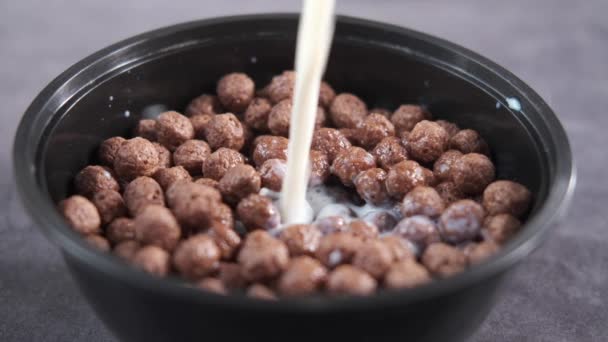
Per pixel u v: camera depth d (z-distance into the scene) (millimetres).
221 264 367
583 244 472
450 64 429
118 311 360
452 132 430
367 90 454
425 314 344
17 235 467
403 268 355
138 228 369
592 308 443
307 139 393
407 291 333
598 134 532
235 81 442
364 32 441
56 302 439
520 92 408
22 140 373
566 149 378
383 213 398
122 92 426
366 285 350
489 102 419
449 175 412
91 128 417
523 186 395
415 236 380
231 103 444
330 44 445
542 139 392
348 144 426
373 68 447
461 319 358
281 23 443
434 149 417
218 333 344
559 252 468
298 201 399
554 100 553
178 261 361
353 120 439
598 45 602
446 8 640
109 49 419
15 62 572
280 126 427
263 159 416
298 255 370
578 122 540
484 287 351
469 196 409
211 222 376
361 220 385
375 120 428
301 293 352
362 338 344
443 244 374
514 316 438
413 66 438
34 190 357
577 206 491
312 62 386
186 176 409
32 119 382
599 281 455
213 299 330
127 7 632
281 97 440
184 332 350
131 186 395
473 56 424
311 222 406
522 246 344
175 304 338
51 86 397
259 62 452
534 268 460
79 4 634
